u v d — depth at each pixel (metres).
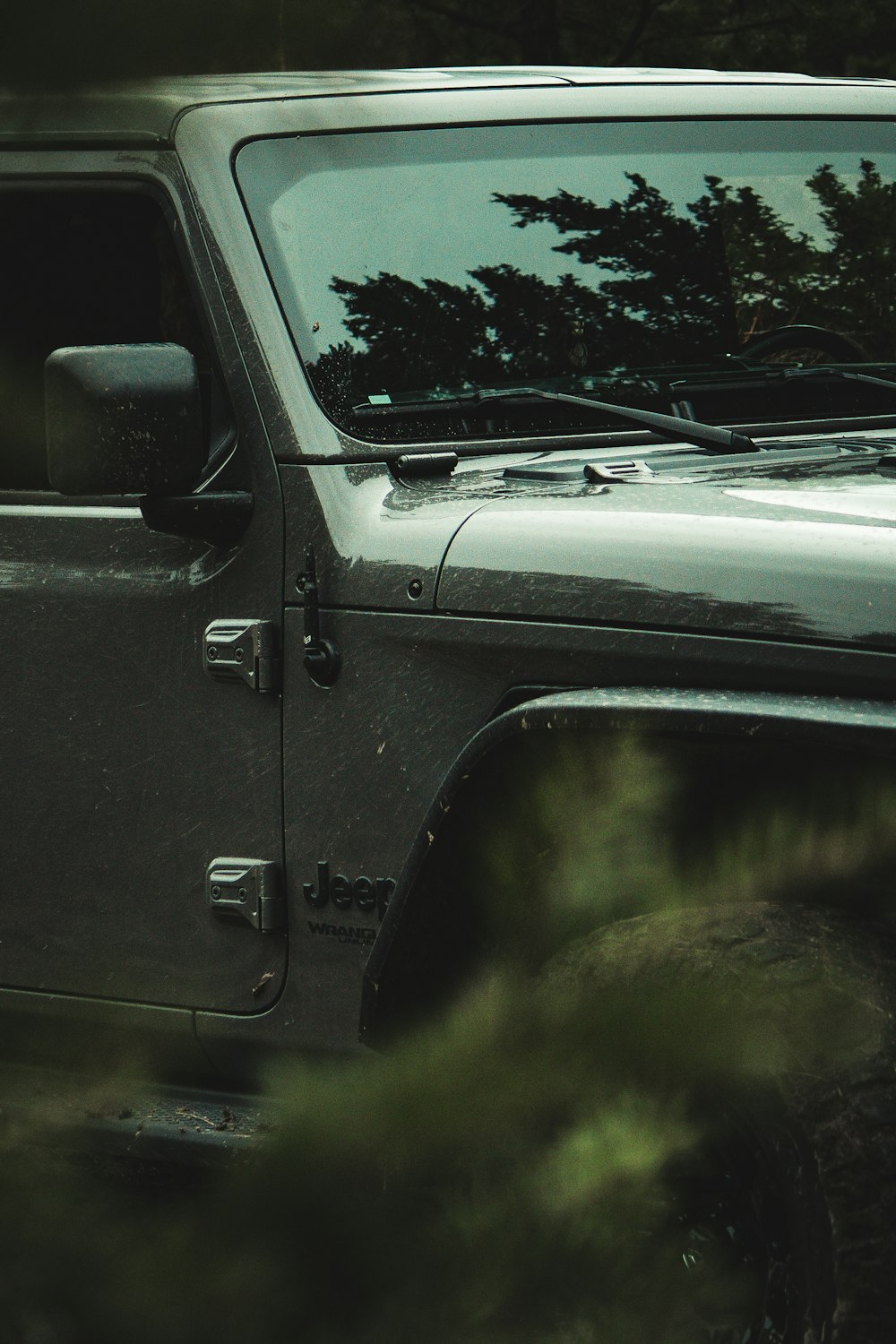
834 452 4.92
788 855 4.17
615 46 15.14
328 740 4.69
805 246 5.55
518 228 5.20
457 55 14.67
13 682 5.25
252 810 4.85
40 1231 4.78
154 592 5.00
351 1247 4.43
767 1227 3.77
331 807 4.70
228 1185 4.61
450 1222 4.27
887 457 4.70
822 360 5.51
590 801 4.32
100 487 4.57
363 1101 4.40
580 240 5.27
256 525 4.82
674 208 5.40
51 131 5.27
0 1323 4.50
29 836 5.26
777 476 4.61
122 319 5.20
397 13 13.96
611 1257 3.99
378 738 4.59
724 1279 3.85
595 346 5.18
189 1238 4.59
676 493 4.46
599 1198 3.98
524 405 4.96
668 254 5.34
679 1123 3.88
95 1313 4.51
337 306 4.95
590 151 5.40
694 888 4.29
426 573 4.48
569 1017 4.02
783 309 5.50
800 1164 3.66
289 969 4.86
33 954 5.32
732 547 4.05
